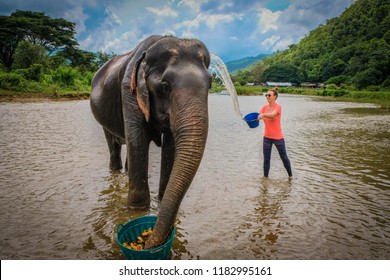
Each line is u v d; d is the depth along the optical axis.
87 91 37.69
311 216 4.64
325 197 5.37
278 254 3.67
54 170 6.56
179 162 3.12
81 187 5.63
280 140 6.21
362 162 7.72
